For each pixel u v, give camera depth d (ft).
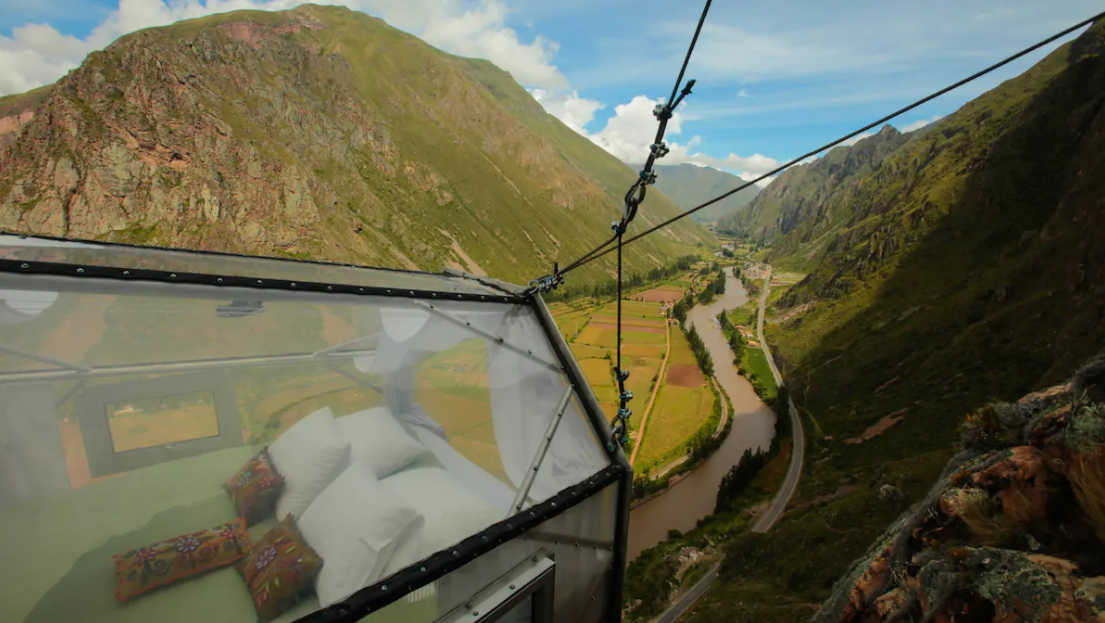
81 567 8.25
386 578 8.91
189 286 10.98
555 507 11.29
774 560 141.38
